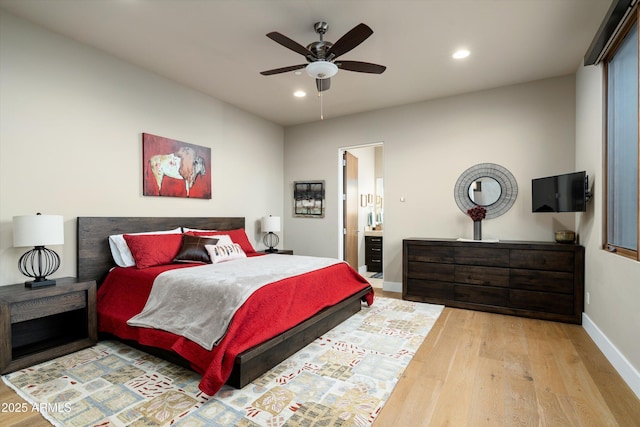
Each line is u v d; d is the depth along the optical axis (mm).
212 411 1870
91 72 3195
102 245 3258
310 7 2541
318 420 1795
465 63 3516
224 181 4703
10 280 2672
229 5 2523
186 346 2264
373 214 7414
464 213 4414
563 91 3846
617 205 2615
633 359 2141
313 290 2955
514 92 4102
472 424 1772
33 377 2262
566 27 2816
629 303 2211
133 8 2570
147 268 3117
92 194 3211
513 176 4109
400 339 2965
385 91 4297
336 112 5184
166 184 3879
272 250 5035
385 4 2502
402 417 1831
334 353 2656
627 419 1817
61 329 2934
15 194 2699
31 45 2783
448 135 4512
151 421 1777
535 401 1989
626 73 2434
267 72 2797
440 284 4125
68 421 1778
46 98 2881
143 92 3658
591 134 3139
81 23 2793
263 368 2299
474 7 2543
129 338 2664
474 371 2367
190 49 3230
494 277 3803
